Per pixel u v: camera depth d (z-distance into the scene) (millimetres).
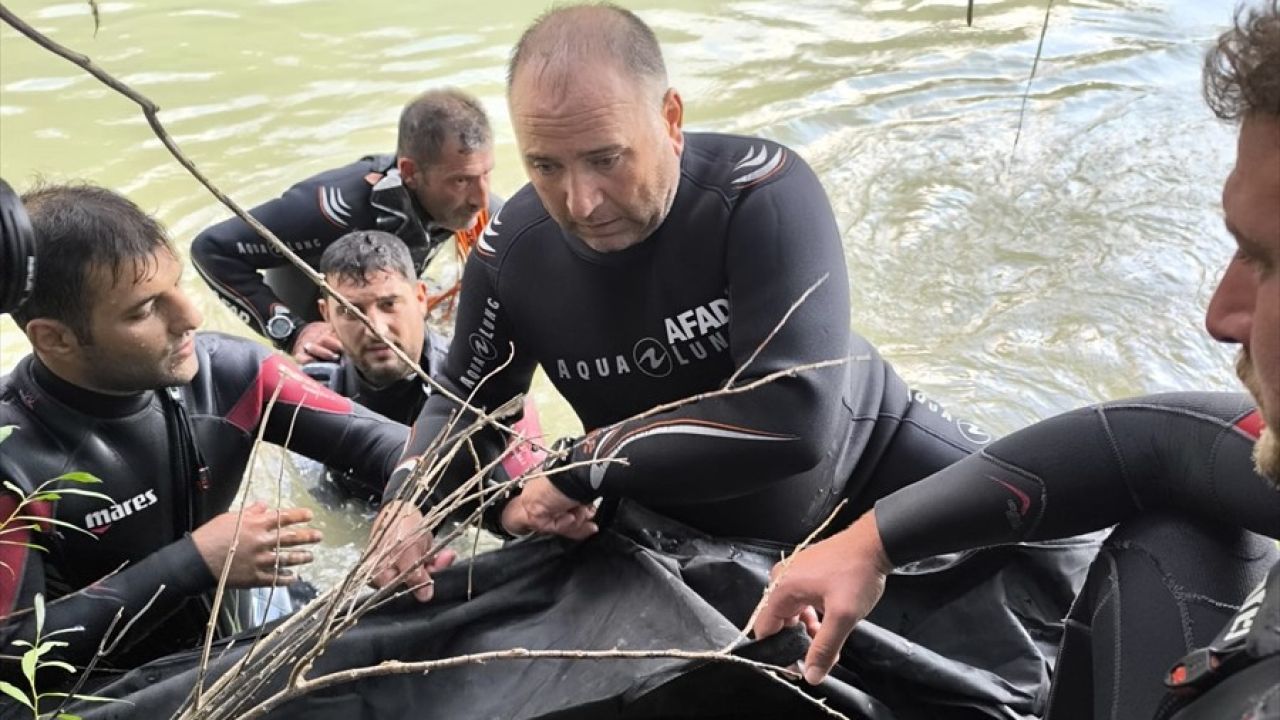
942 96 4406
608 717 1595
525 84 1621
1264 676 908
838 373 1734
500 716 1613
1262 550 1292
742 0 5219
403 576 1412
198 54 4754
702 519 1953
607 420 1992
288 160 4020
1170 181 3828
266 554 1812
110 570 1901
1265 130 806
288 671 1600
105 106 4328
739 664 1537
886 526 1427
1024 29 4922
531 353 1985
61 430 1800
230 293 3203
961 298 3318
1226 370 3016
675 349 1842
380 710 1634
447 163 3092
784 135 4125
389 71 4648
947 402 2920
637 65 1636
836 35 4898
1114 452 1340
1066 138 4094
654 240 1784
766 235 1732
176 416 1920
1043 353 3096
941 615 1829
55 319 1696
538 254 1870
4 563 1705
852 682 1681
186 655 1671
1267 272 823
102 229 1672
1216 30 4867
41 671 1702
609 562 1773
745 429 1706
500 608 1748
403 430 2135
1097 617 1337
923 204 3734
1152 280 3361
